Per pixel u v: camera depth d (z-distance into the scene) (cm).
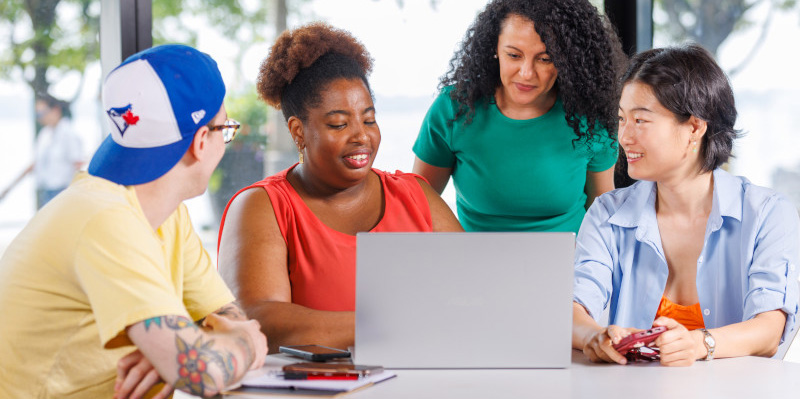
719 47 369
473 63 239
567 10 226
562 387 140
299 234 196
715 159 186
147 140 138
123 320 129
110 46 272
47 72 326
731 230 190
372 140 196
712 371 154
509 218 252
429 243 149
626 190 203
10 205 326
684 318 194
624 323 197
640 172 186
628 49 313
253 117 361
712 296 191
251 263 186
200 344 131
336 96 192
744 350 167
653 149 182
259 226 191
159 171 140
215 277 167
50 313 137
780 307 176
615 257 199
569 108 233
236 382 135
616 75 235
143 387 137
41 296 136
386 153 335
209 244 361
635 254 198
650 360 163
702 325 193
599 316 189
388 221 204
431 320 150
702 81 179
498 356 152
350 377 141
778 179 374
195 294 164
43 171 329
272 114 363
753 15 370
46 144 328
